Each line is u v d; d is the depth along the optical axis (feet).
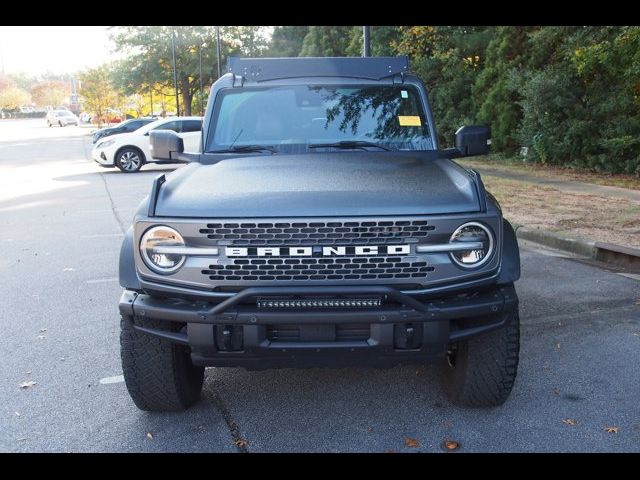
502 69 66.13
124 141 67.92
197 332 11.18
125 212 40.45
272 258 10.90
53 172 69.10
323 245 10.87
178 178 13.25
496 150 67.31
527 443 12.10
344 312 10.84
